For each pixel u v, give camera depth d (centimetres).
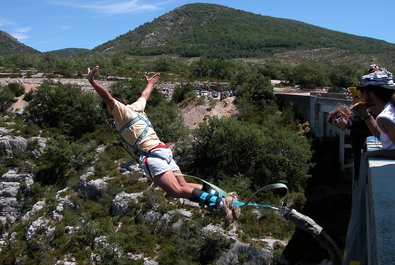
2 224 5250
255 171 4572
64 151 5372
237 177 4453
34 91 7138
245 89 6359
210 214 4000
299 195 4244
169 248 3816
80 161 5372
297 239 3725
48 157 5497
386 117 564
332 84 8312
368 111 772
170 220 4059
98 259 3900
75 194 4903
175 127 5481
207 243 3703
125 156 5359
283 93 6369
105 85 7600
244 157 4662
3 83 7650
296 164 4406
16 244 4572
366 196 513
